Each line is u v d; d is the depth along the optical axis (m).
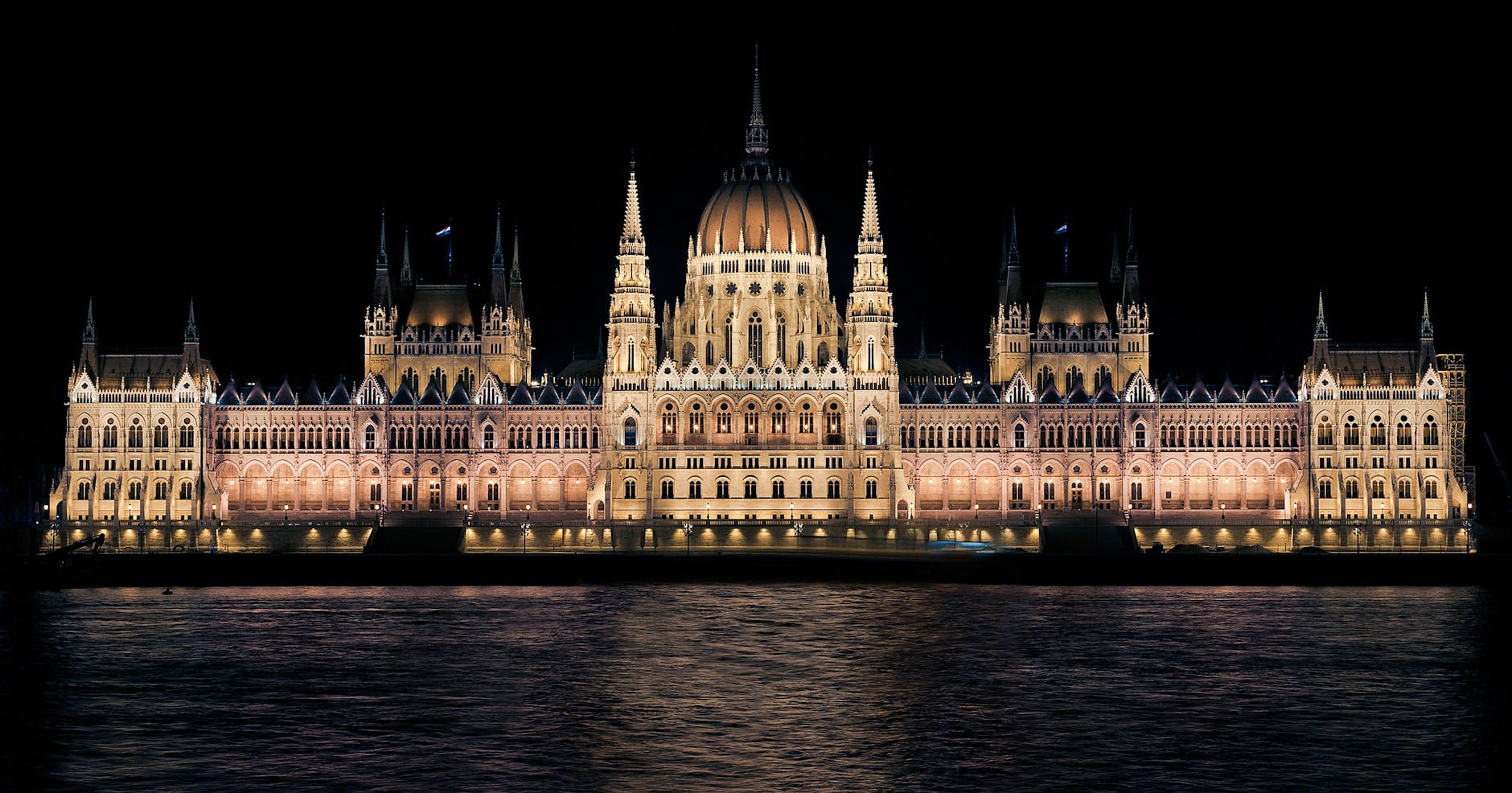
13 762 141.62
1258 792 133.25
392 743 147.00
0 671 176.88
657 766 139.50
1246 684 171.12
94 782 135.75
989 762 141.25
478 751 144.38
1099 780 136.00
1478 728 153.00
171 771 138.62
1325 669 178.25
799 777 136.50
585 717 156.62
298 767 139.50
